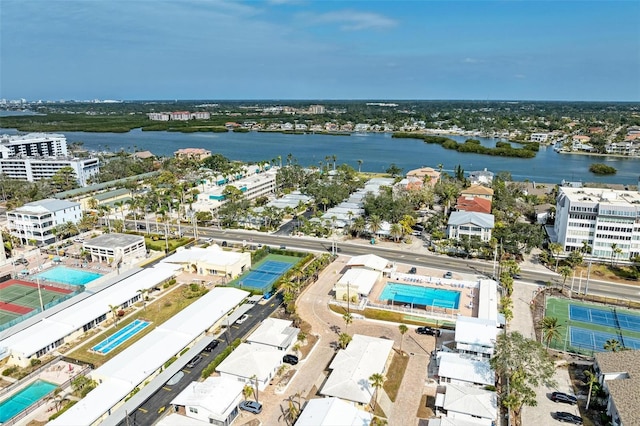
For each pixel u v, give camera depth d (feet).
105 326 396.57
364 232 654.12
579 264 519.60
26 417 282.15
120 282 457.27
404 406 290.15
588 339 374.63
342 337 351.67
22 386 315.78
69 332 369.91
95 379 309.22
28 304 436.35
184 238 623.36
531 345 298.76
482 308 398.83
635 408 257.34
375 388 292.40
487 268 527.40
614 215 531.09
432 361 341.62
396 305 436.76
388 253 578.25
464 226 595.88
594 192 604.90
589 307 432.25
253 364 314.14
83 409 274.57
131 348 339.98
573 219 552.82
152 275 475.31
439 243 575.38
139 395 296.71
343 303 437.58
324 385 297.12
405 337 377.09
